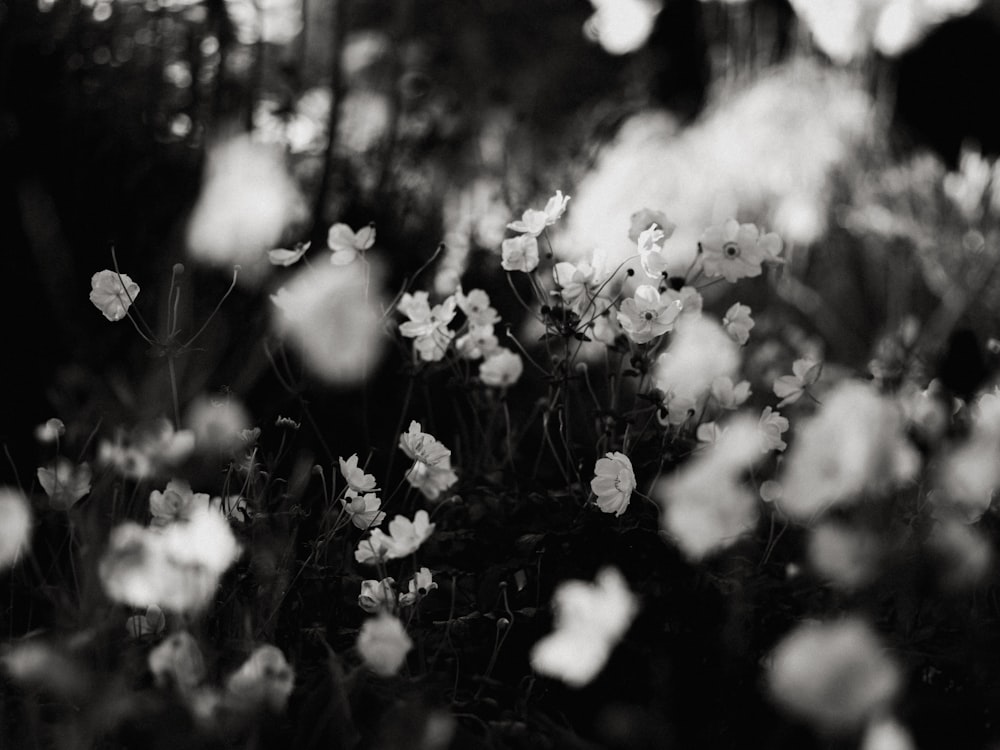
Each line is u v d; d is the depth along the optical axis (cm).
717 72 382
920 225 321
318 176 269
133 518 167
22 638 156
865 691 129
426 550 182
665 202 330
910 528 167
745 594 167
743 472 188
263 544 166
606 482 166
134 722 146
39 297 216
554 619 164
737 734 161
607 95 457
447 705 158
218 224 153
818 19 327
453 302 185
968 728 160
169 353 173
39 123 239
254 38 264
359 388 218
